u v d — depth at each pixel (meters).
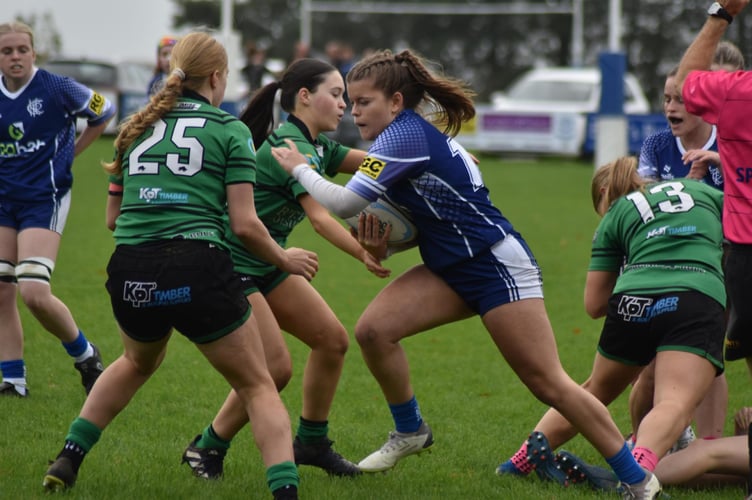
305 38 149.38
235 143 16.11
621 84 66.81
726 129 18.28
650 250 18.38
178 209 15.88
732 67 21.53
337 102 18.67
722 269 20.16
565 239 50.50
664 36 169.38
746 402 25.66
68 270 39.47
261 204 18.27
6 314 23.62
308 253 16.67
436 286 17.56
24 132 23.02
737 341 19.09
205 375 26.31
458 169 17.12
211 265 15.70
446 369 28.11
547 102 96.50
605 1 183.38
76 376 25.75
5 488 17.00
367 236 17.53
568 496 17.88
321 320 18.50
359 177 16.62
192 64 16.41
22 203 23.11
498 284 17.09
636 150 80.56
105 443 20.38
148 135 16.28
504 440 22.00
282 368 17.77
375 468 18.89
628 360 18.53
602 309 19.41
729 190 18.45
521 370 17.22
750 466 17.33
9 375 23.62
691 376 17.45
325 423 18.97
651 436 17.20
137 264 15.73
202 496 16.98
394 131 16.88
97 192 63.72
